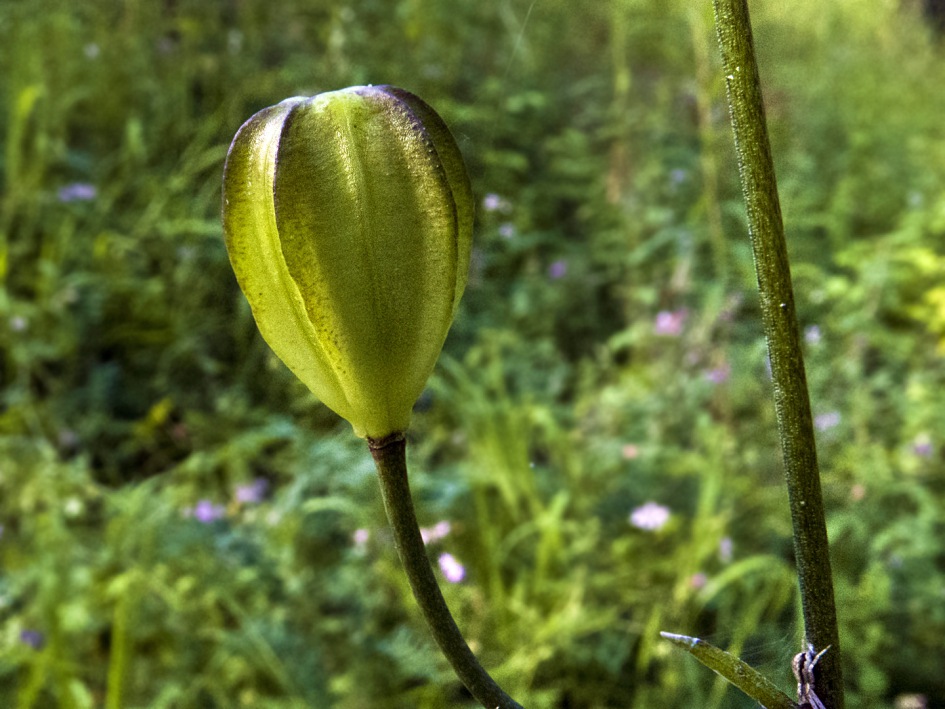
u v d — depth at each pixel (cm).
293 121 10
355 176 10
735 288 48
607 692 36
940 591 37
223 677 34
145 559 36
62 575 35
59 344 47
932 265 51
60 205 52
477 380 47
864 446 41
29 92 51
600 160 62
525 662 34
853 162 66
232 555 37
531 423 44
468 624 35
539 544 40
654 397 47
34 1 58
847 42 86
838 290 47
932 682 36
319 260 10
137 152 52
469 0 63
